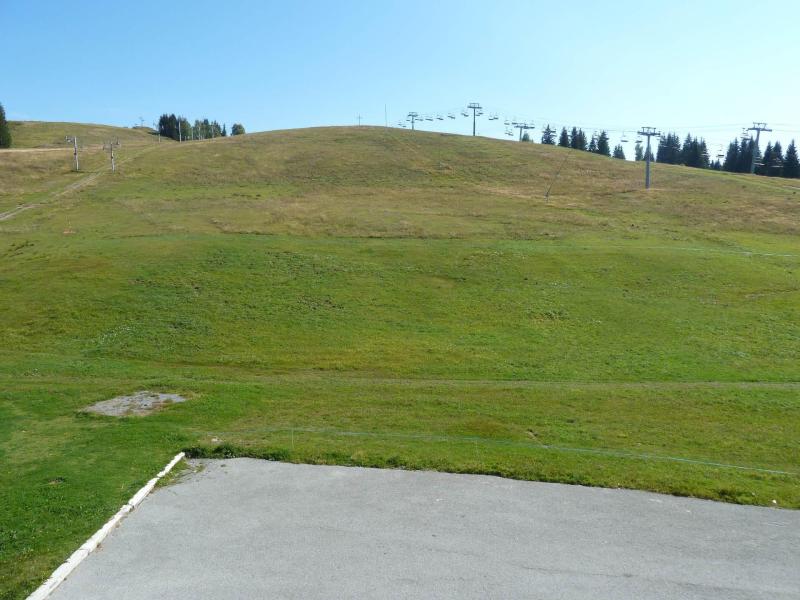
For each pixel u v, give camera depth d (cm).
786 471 1132
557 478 1029
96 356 2064
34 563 742
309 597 688
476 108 10944
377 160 7125
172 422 1327
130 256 3147
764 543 826
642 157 13188
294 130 9500
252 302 2616
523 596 694
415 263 3222
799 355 2134
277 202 4969
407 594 695
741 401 1617
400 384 1767
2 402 1480
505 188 5991
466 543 812
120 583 716
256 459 1111
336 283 2891
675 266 3222
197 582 718
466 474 1049
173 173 6156
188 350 2136
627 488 1001
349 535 830
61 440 1195
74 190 5259
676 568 759
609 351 2161
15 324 2342
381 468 1071
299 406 1491
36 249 3366
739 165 12750
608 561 772
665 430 1372
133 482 985
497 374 1919
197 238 3600
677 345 2228
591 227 4272
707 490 989
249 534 833
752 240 4056
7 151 6906
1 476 1003
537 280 2994
